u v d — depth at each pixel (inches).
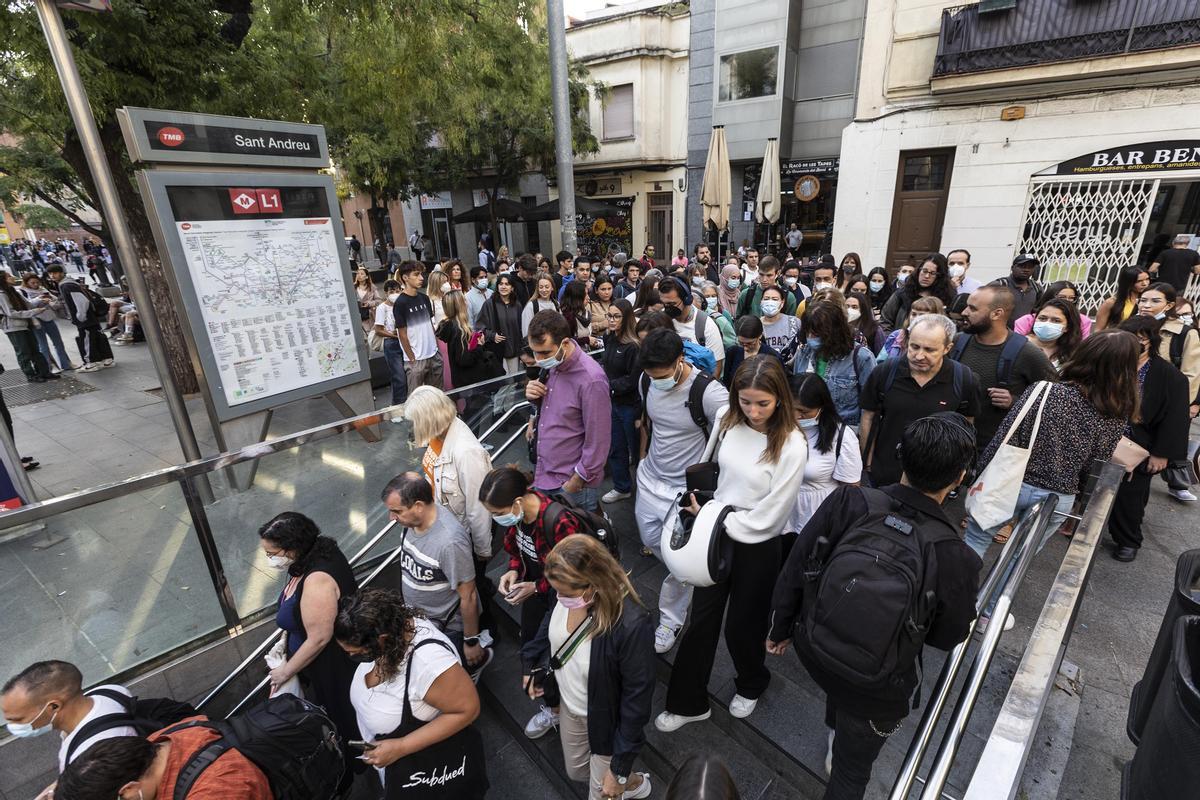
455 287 332.5
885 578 64.1
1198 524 167.2
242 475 133.0
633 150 678.5
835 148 552.1
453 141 486.0
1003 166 380.2
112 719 86.5
